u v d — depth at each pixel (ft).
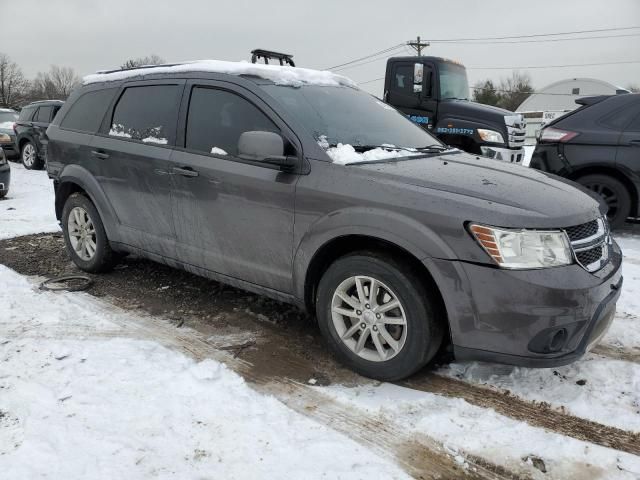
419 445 7.95
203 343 11.17
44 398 8.82
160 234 12.92
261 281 11.07
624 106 20.04
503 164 11.44
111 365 9.97
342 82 13.60
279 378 9.82
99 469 7.22
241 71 11.61
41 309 12.69
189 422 8.32
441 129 29.09
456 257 8.39
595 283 8.48
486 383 9.69
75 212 15.35
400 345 9.26
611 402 9.12
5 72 220.84
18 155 47.21
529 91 217.15
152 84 13.26
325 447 7.81
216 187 11.21
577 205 9.16
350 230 9.28
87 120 14.87
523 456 7.75
